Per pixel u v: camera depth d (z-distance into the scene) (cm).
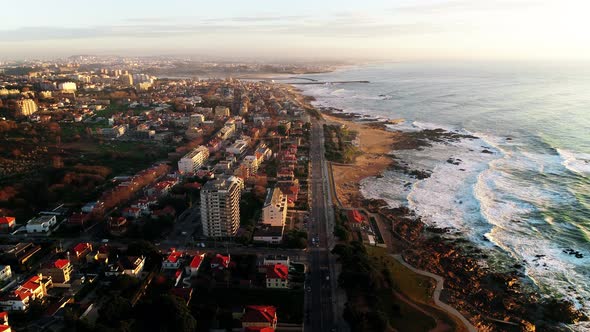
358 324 15112
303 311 16925
